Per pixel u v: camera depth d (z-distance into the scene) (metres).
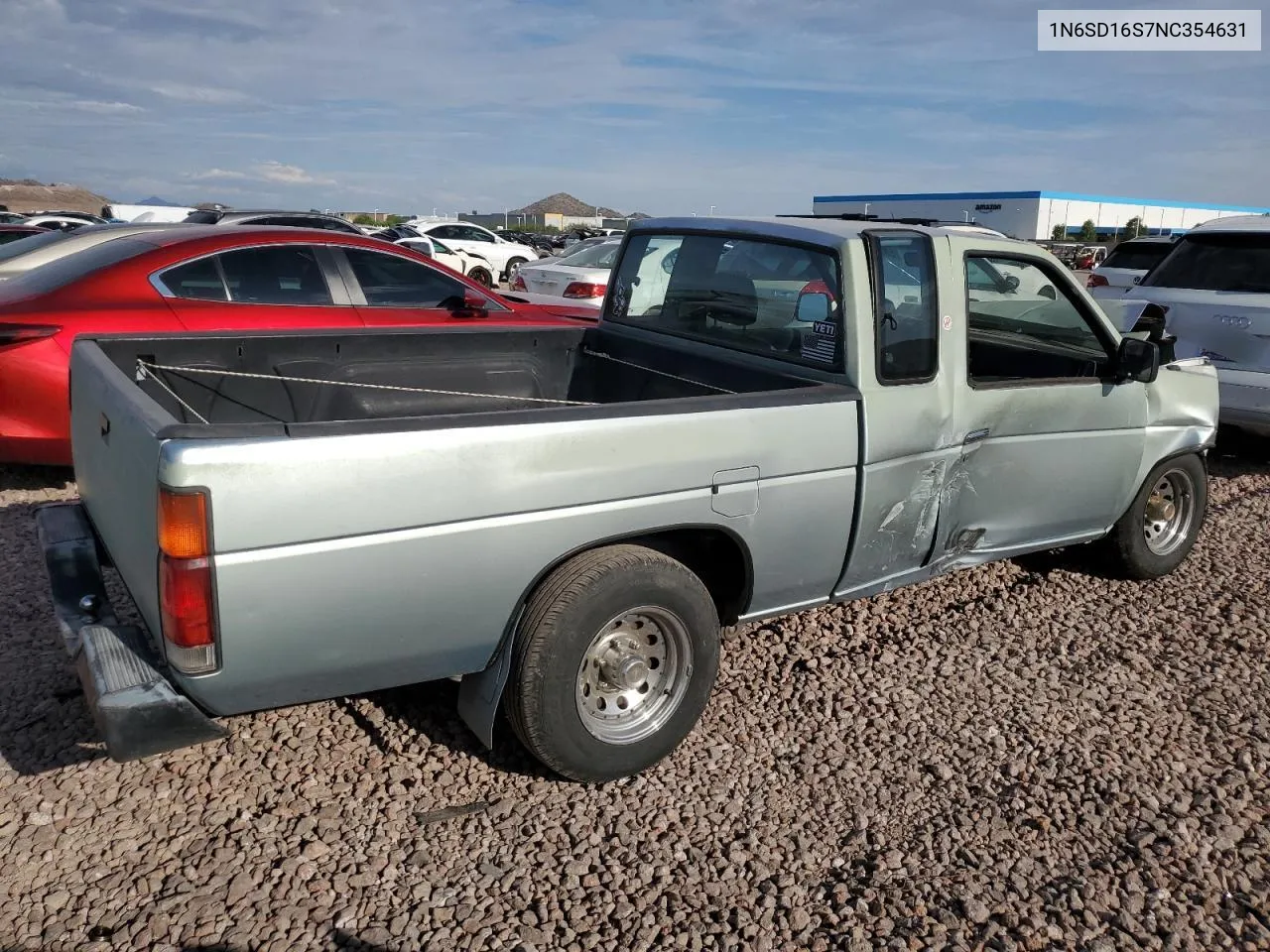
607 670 3.01
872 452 3.35
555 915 2.57
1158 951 2.55
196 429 2.30
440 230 24.36
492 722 2.87
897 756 3.37
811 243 3.46
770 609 3.42
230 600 2.34
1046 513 4.20
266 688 2.52
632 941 2.49
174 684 2.48
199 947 2.39
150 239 5.58
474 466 2.59
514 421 2.66
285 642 2.46
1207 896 2.75
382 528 2.49
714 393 3.92
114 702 2.34
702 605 3.10
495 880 2.69
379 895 2.60
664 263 4.27
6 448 5.05
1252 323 6.59
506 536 2.69
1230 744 3.53
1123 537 4.72
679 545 3.31
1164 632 4.42
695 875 2.75
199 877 2.62
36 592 4.24
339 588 2.48
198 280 5.44
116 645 2.57
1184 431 4.67
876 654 4.09
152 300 5.27
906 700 3.73
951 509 3.76
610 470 2.80
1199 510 5.01
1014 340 4.46
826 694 3.74
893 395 3.39
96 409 3.00
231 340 3.80
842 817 3.03
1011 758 3.38
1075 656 4.14
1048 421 4.00
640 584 2.92
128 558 2.71
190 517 2.26
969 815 3.06
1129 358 4.12
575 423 2.74
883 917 2.62
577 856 2.79
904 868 2.81
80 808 2.87
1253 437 8.27
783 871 2.78
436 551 2.59
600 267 12.12
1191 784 3.28
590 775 3.03
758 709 3.62
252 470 2.30
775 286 3.66
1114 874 2.83
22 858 2.65
